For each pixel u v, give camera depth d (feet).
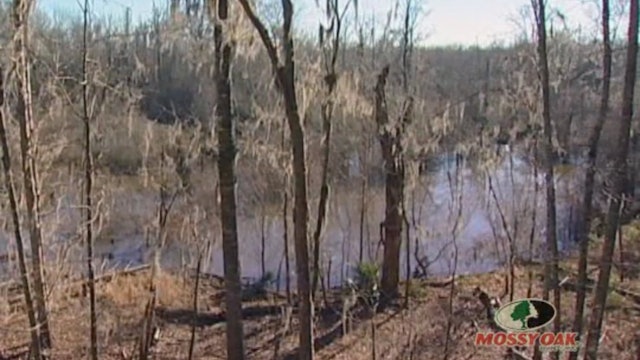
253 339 32.65
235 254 26.50
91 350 27.27
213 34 24.32
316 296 35.14
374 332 30.60
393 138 36.83
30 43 26.61
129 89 43.27
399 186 37.73
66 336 30.89
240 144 34.94
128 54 38.29
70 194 36.78
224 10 21.79
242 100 34.86
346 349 31.60
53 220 42.57
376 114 35.81
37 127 28.43
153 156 40.52
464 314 35.47
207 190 38.37
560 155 40.47
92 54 33.91
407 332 33.12
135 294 36.45
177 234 42.06
